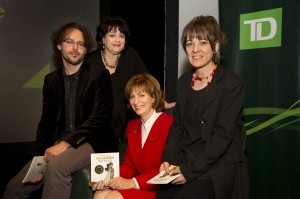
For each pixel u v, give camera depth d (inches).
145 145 86.7
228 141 73.6
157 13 157.1
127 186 79.7
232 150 75.6
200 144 77.5
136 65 114.3
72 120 98.3
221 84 76.2
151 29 161.8
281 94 103.1
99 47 113.6
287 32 100.9
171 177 72.9
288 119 101.8
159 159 85.2
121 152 98.5
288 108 101.7
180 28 137.7
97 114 96.1
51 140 101.5
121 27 108.6
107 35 108.6
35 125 173.6
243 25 110.9
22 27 168.4
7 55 166.4
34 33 170.7
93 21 180.1
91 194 85.9
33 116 173.2
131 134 91.4
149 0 161.6
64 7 175.2
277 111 104.3
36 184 95.7
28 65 170.7
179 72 140.0
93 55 113.5
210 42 75.9
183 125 81.5
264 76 106.7
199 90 78.3
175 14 139.8
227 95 75.4
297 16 98.7
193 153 77.3
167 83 145.1
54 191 85.0
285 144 102.9
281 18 102.0
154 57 160.9
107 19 110.6
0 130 167.0
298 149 99.9
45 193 85.4
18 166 163.8
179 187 78.8
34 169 87.5
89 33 101.0
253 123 110.0
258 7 107.2
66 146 91.4
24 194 94.3
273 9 103.7
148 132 88.0
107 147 96.6
